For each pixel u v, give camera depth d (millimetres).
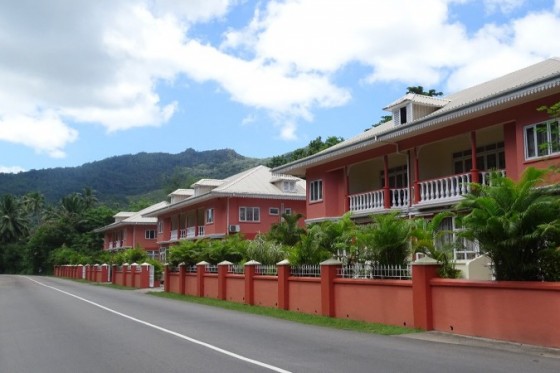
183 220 51219
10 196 94938
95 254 73688
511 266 11055
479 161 22250
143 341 11914
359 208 24594
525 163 16484
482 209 11227
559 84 14492
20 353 10734
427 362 9008
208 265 26547
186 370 8695
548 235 10586
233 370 8602
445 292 12477
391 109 23547
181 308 20625
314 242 17969
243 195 40031
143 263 40906
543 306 10211
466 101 20844
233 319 16438
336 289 16078
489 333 11305
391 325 13812
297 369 8578
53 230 87500
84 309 20406
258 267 21219
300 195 41938
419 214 21234
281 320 16094
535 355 9508
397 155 23812
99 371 8805
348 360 9312
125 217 73500
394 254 14562
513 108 17141
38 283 48094
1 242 93438
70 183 169625
